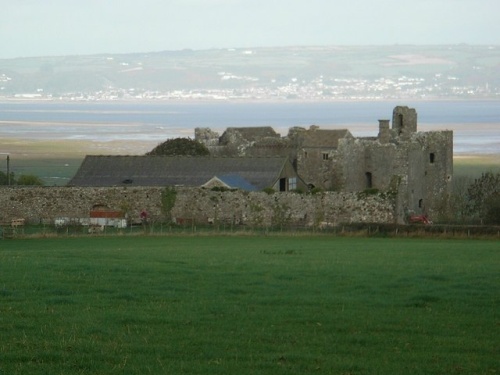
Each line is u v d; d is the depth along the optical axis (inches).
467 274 5767.7
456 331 4153.5
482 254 7436.0
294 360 3659.0
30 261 6378.0
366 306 4677.7
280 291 5108.3
